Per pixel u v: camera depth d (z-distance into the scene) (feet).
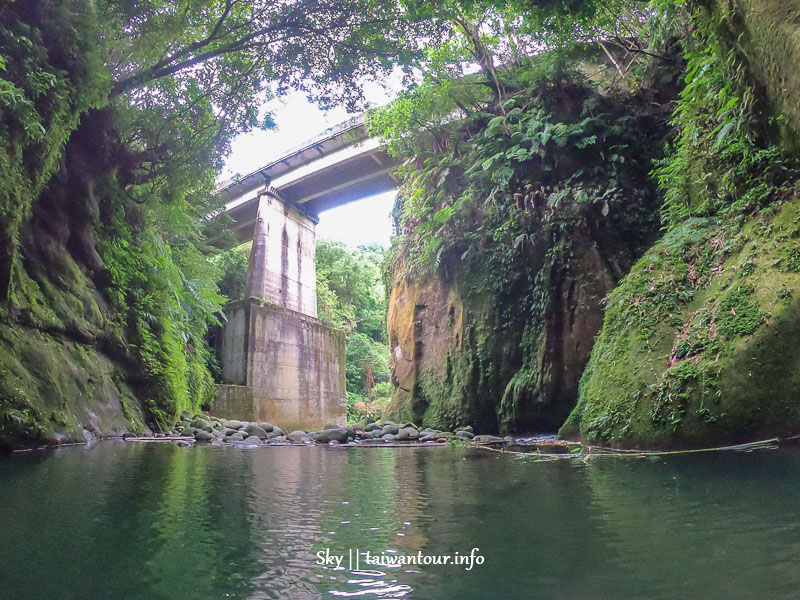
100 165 28.76
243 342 63.05
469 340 35.29
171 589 3.35
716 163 19.80
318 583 3.50
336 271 140.87
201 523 5.41
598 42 37.11
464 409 34.40
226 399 55.42
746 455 10.49
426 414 37.52
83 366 21.70
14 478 8.80
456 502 6.70
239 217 95.04
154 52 27.17
